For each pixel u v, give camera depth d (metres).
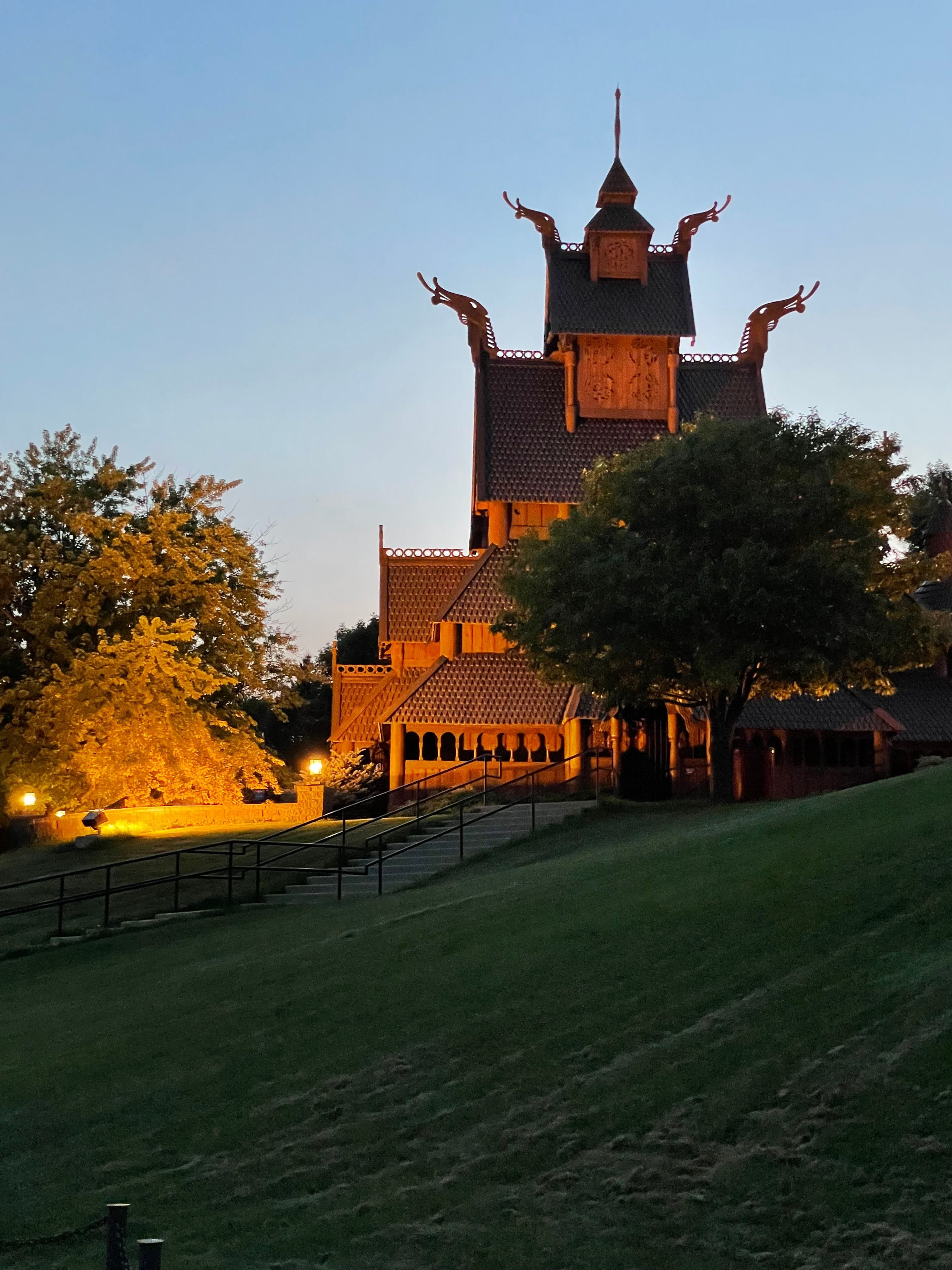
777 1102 9.82
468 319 51.78
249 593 46.25
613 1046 11.55
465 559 51.31
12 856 36.72
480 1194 9.65
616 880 17.78
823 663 28.23
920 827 15.47
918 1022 10.29
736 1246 8.41
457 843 29.48
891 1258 7.94
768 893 14.52
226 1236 9.68
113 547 42.66
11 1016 18.27
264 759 43.22
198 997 16.86
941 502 51.25
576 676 30.17
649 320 50.66
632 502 30.20
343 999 14.82
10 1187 11.15
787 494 29.02
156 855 26.14
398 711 43.28
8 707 42.44
